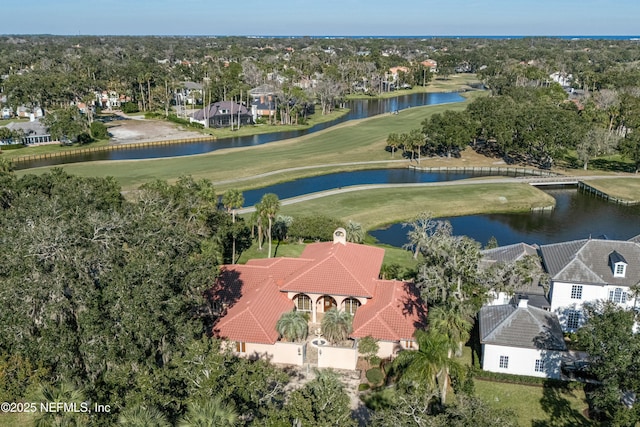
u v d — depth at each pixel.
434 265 46.72
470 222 94.06
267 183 115.31
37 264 37.88
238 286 56.62
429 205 99.62
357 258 59.47
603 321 38.12
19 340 37.84
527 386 46.12
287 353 49.06
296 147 150.50
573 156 138.50
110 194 71.62
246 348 49.25
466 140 131.62
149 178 116.06
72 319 40.00
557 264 55.09
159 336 38.91
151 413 30.14
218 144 161.12
